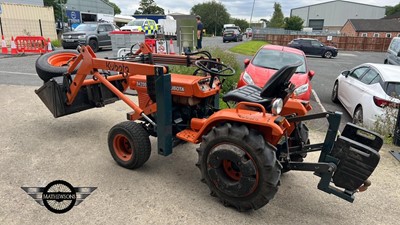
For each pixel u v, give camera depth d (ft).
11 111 20.08
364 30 181.27
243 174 9.43
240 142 9.36
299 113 11.80
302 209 10.47
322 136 17.53
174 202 10.58
